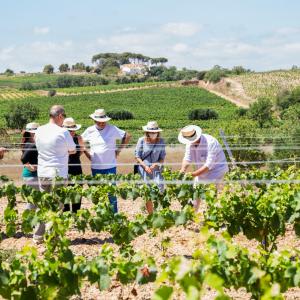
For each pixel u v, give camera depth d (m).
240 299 6.11
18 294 4.94
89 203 11.64
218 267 4.69
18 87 180.88
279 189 8.18
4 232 9.27
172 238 8.75
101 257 5.33
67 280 5.05
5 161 25.48
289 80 137.25
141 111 103.56
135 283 6.61
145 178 9.48
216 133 20.67
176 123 81.88
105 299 6.19
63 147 8.45
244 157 18.20
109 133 9.88
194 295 2.71
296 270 4.90
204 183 9.02
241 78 138.12
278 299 3.50
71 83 177.75
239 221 7.40
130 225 7.55
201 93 128.00
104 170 9.90
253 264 4.76
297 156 18.14
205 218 7.73
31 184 9.01
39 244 8.47
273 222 7.12
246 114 80.62
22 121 78.19
